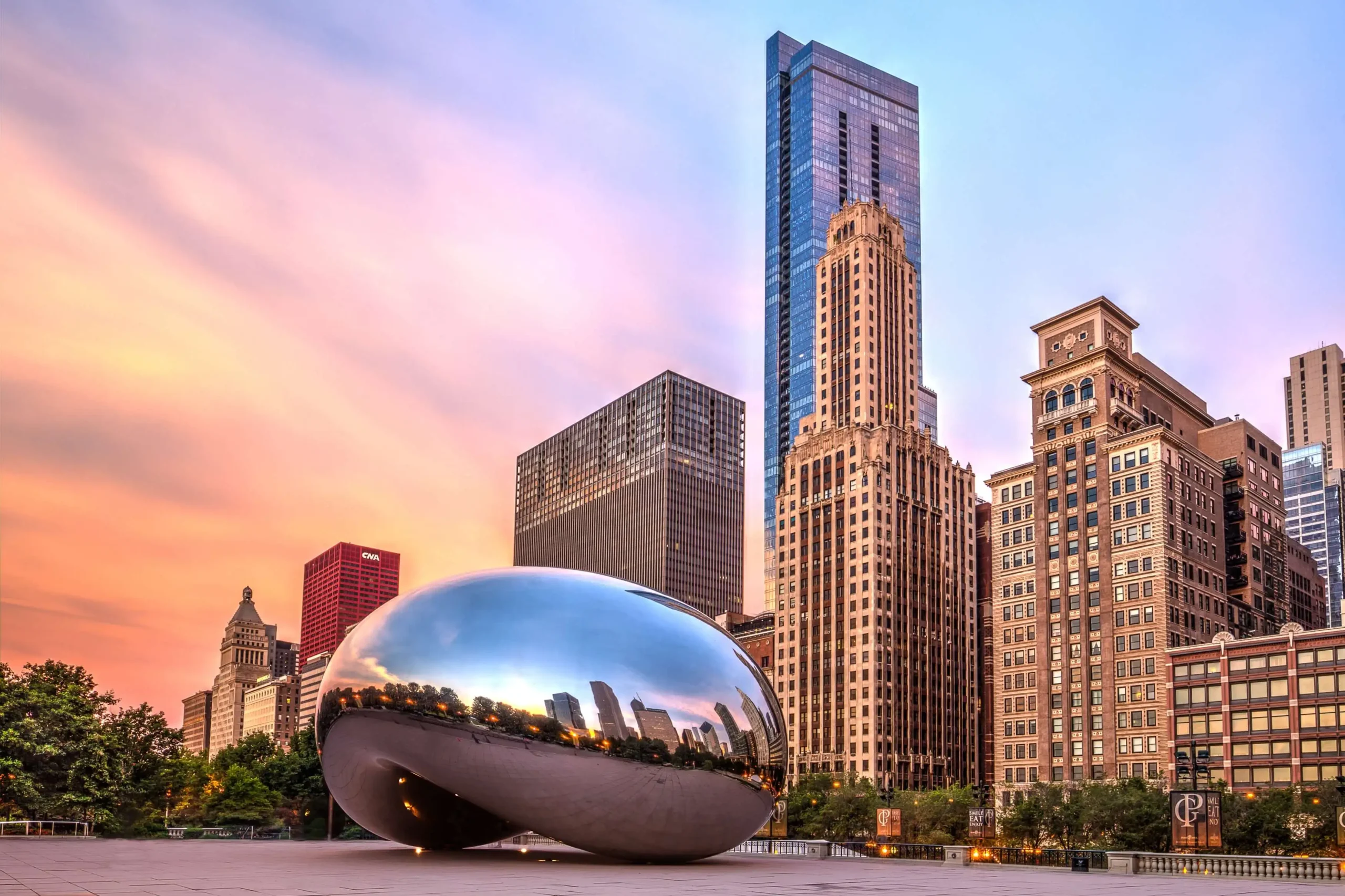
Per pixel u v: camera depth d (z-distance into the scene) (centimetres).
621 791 2356
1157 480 10706
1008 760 11512
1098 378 11462
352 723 2475
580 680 2347
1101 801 6881
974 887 2412
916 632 15562
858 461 15775
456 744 2361
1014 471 12156
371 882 1983
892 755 14750
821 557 16012
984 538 17088
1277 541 12269
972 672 16388
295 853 3050
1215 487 11550
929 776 15138
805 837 9631
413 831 2875
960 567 16538
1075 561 11275
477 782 2419
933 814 8431
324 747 2625
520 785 2377
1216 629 10962
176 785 9344
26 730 4759
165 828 5597
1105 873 3584
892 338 17638
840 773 13350
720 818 2489
